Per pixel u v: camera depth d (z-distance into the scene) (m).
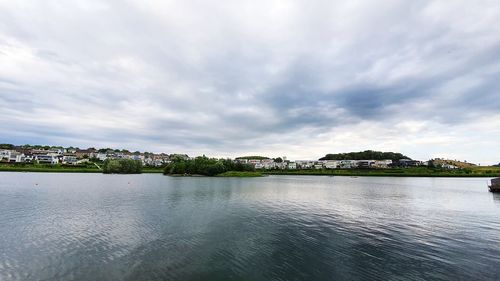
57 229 32.78
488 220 41.44
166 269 21.11
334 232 33.22
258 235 31.52
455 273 20.69
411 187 113.19
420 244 28.19
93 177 153.88
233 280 19.36
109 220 38.34
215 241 28.84
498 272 20.86
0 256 23.33
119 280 19.02
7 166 191.75
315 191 90.94
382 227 36.16
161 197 66.94
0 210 45.66
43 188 83.12
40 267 21.03
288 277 19.97
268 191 88.75
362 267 21.91
